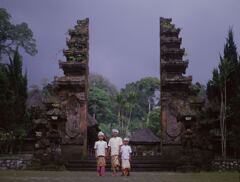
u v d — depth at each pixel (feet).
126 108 272.51
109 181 57.00
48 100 112.37
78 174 74.74
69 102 115.44
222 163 90.48
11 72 113.70
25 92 115.55
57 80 115.75
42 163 92.89
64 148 112.98
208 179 62.59
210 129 102.22
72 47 118.93
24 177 63.52
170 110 115.44
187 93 115.85
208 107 104.12
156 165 94.58
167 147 113.70
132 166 94.32
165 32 120.47
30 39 171.01
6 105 104.22
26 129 112.98
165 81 115.24
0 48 165.07
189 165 90.94
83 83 115.55
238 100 96.53
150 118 254.88
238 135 94.68
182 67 116.88
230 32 108.37
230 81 104.42
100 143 71.31
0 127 104.37
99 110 274.98
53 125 97.91
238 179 62.64
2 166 90.58
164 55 118.83
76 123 114.52
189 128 96.99
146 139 180.45
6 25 164.35
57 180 57.67
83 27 121.29
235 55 106.42
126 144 73.72
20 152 110.32
